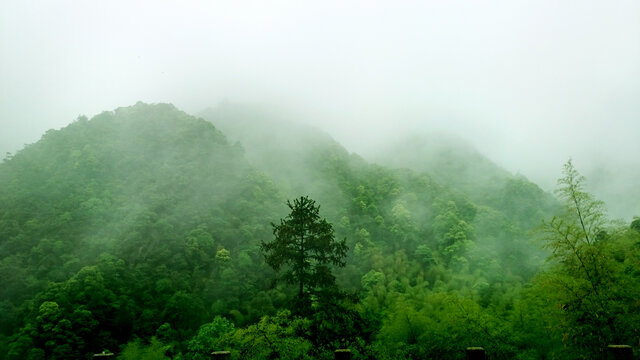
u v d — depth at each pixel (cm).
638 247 1723
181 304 6138
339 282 8394
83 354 4894
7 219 8569
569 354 1650
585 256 1577
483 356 736
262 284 7612
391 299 6856
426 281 8281
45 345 4769
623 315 1434
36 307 5522
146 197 10394
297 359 1803
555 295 1588
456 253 9600
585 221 1692
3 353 4872
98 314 5509
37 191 9931
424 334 2816
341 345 2167
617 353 689
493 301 5547
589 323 1494
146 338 5272
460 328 2403
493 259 8981
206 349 3538
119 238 8094
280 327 1791
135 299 6362
